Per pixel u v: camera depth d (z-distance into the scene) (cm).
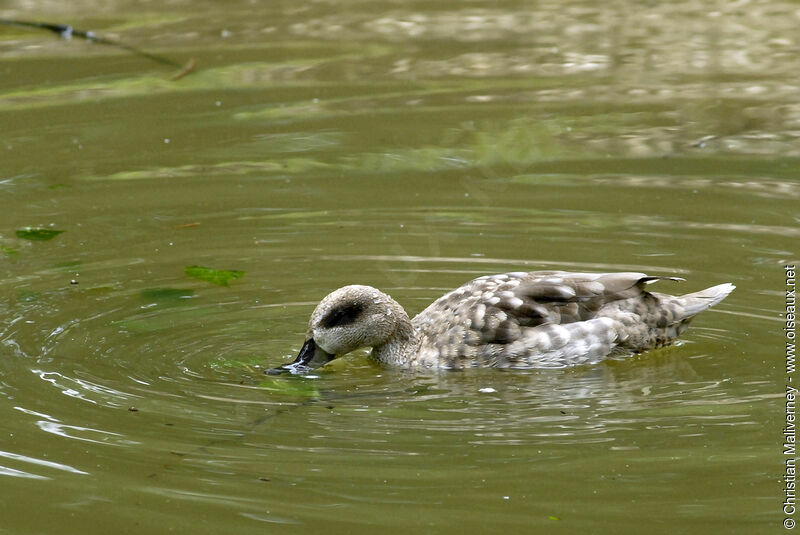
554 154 1853
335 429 1034
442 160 1836
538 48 2438
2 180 1769
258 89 2183
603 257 1463
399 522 877
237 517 887
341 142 1923
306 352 1208
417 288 1392
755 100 2077
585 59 2353
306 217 1625
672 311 1236
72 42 2488
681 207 1620
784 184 1697
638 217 1588
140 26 2591
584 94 2139
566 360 1209
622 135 1927
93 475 949
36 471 955
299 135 1956
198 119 2036
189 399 1102
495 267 1446
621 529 865
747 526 866
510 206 1647
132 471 955
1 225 1596
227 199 1702
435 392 1138
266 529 870
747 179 1720
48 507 905
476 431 1027
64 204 1684
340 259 1481
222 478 944
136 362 1190
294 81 2233
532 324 1222
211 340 1253
